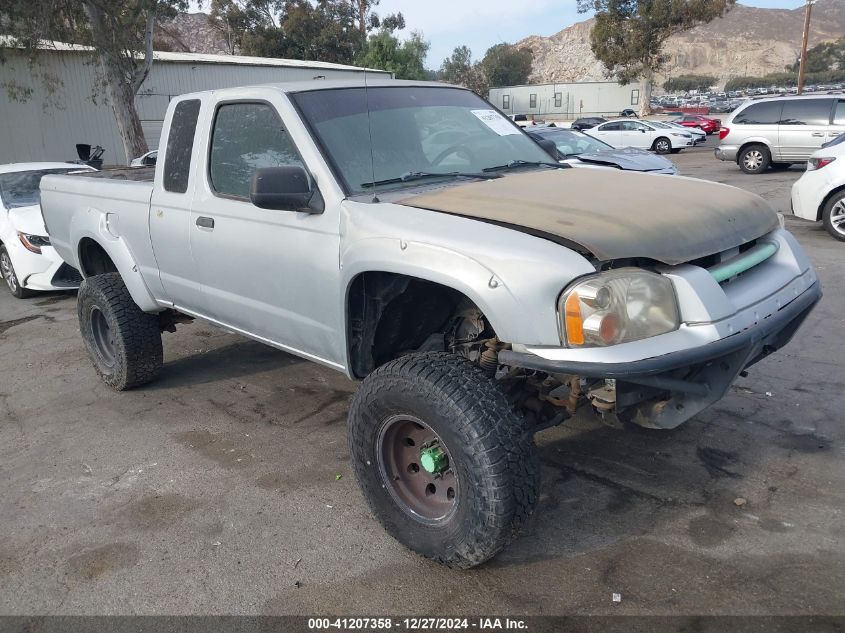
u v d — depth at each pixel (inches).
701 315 105.9
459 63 3462.1
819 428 160.6
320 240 132.4
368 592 116.3
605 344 100.2
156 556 130.1
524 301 102.3
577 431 167.2
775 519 128.3
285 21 1910.7
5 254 342.0
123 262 192.2
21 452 176.4
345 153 138.4
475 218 115.6
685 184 138.2
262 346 247.4
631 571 116.7
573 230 106.5
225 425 184.7
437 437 111.9
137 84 917.8
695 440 159.0
